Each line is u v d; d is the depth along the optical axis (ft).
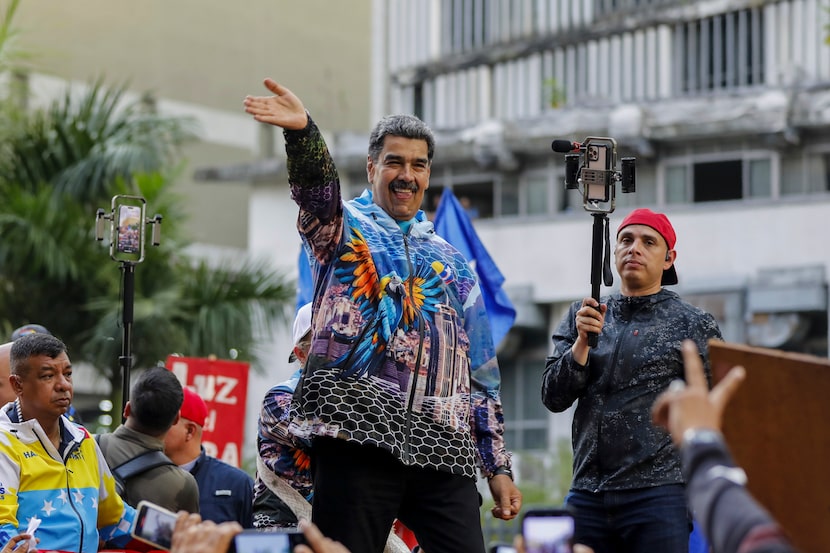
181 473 42.65
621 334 37.70
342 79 208.13
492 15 177.58
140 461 42.11
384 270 32.07
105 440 42.63
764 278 142.72
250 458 88.69
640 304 38.11
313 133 30.19
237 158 193.36
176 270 101.91
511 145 154.81
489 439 33.83
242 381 55.67
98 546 38.60
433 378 31.81
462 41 180.34
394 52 186.09
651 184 150.61
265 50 199.52
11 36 111.14
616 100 155.43
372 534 31.01
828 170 144.56
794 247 143.13
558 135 152.15
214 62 193.47
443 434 31.55
